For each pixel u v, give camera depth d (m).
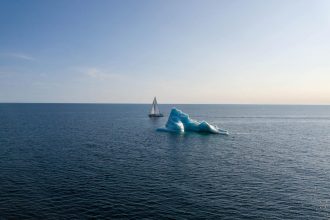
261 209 33.88
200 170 50.97
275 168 53.12
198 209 33.59
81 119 170.50
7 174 46.50
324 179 46.12
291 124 158.88
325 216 32.22
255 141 88.06
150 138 90.69
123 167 52.34
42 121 149.88
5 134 94.56
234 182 43.97
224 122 167.75
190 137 94.25
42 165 52.88
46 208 33.19
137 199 36.38
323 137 101.25
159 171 49.91
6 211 32.09
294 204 35.47
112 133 102.38
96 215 31.59
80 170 49.72
